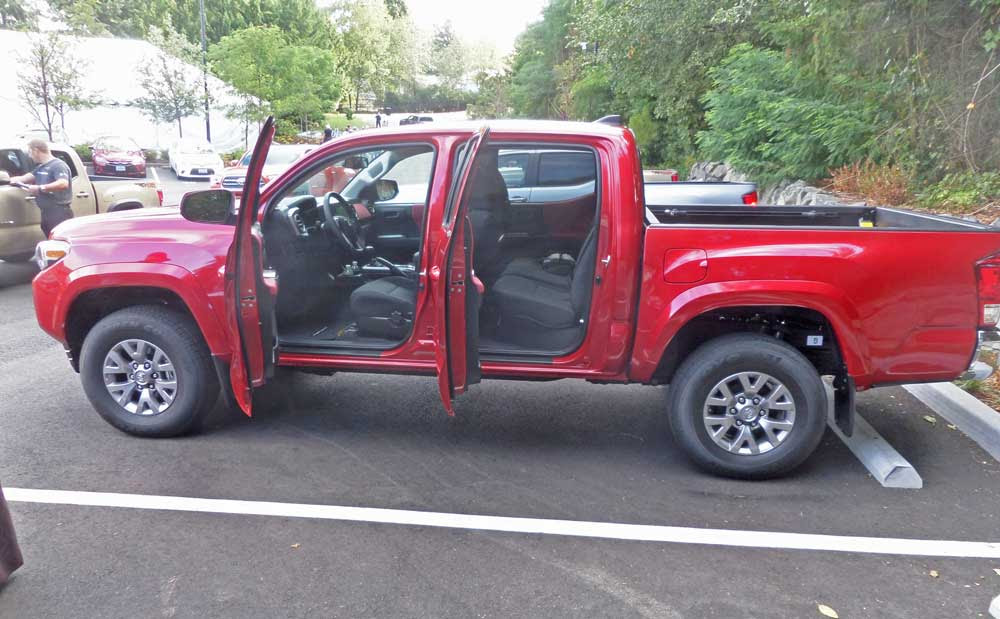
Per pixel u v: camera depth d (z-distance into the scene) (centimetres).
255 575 337
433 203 434
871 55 987
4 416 520
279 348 463
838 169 1210
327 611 312
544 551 360
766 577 341
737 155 1461
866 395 579
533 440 491
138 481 425
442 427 510
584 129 432
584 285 440
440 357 404
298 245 499
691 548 364
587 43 2489
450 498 411
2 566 322
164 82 3291
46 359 662
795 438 424
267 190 468
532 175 628
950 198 962
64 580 331
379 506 401
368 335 480
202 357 468
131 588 326
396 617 310
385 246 589
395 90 8581
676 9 1952
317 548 360
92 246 462
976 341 414
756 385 426
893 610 319
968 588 335
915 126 1006
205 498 406
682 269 416
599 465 455
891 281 408
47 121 3008
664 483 433
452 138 437
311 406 543
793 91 1323
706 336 454
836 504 409
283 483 425
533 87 4316
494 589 329
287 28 5897
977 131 966
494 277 519
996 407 526
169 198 2125
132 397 480
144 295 483
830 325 415
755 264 411
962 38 927
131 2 5422
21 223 961
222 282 448
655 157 2572
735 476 435
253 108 3512
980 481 438
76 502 400
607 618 311
